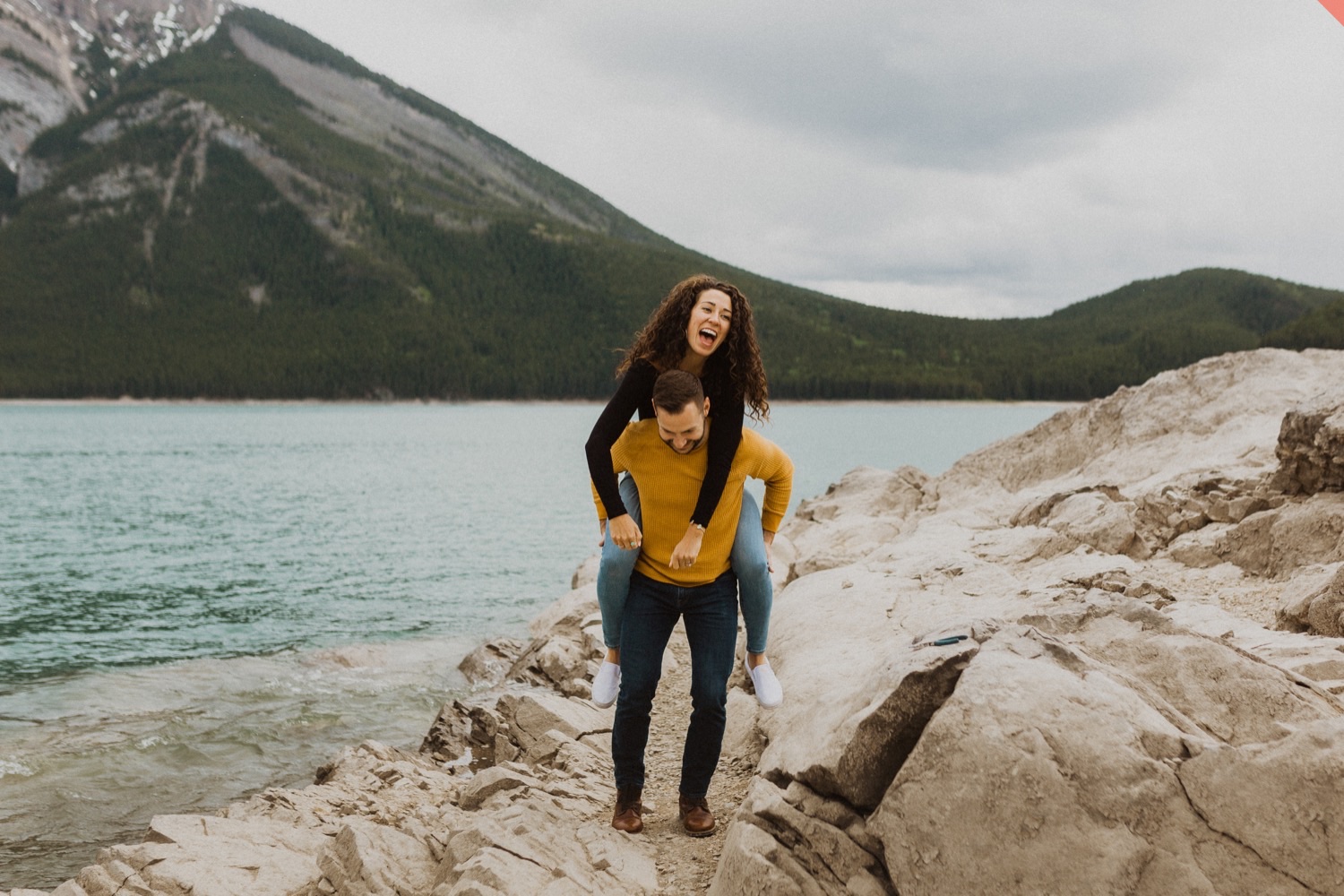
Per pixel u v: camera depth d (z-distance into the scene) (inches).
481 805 180.4
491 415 4734.3
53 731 301.3
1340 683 144.0
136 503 1069.8
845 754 111.2
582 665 310.0
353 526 871.7
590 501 1103.6
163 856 145.8
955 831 99.3
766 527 146.2
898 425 3378.4
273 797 193.2
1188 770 96.7
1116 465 454.3
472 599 538.9
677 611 140.3
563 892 118.3
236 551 723.4
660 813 159.3
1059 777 96.9
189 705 331.3
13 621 479.2
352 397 6274.6
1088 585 234.5
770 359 6294.3
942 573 248.2
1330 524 259.4
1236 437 424.8
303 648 422.3
